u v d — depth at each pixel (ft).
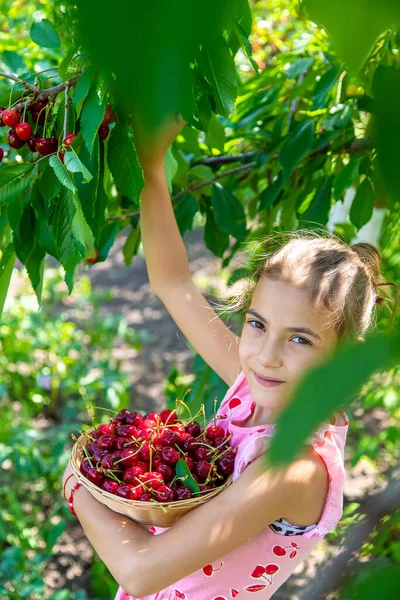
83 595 9.11
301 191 6.79
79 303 17.54
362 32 0.62
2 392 11.89
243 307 4.69
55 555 10.32
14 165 3.58
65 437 11.32
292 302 3.68
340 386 0.63
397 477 1.13
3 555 9.40
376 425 12.51
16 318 13.33
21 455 10.32
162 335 17.11
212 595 4.13
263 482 3.55
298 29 9.45
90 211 3.75
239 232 6.52
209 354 4.95
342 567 1.04
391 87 0.64
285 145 6.05
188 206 6.54
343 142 6.33
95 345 15.76
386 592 0.80
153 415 4.30
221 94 3.27
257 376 3.86
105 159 3.66
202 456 3.90
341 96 6.07
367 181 5.71
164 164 4.52
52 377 12.93
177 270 4.93
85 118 3.14
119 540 3.77
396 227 5.00
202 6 0.57
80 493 4.03
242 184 7.72
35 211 3.89
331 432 3.86
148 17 0.56
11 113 3.69
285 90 7.16
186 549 3.57
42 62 7.11
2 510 10.07
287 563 4.00
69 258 3.51
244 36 3.39
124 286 19.71
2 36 8.14
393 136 0.64
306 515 3.79
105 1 0.55
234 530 3.57
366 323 4.01
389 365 0.65
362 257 4.47
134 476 3.71
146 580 3.64
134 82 0.57
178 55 0.57
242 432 4.11
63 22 4.38
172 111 0.59
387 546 5.28
